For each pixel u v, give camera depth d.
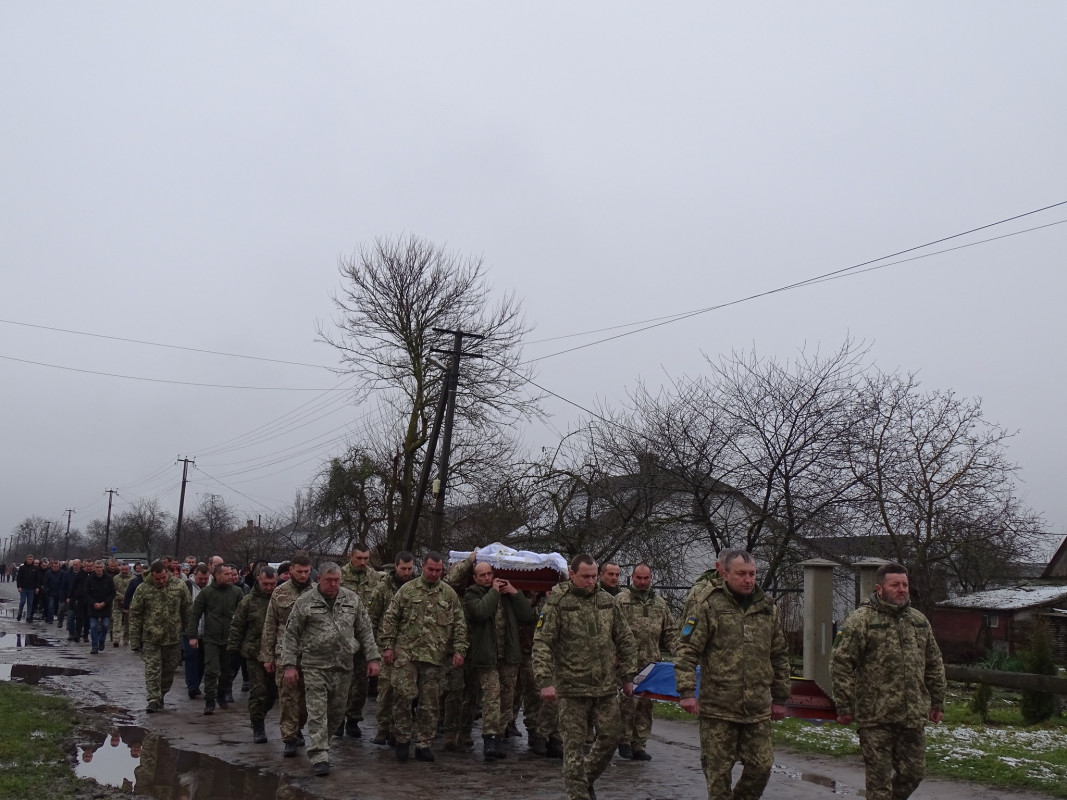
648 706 9.75
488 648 9.70
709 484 21.12
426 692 9.37
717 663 6.21
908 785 6.45
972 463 22.17
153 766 8.79
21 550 152.62
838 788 8.38
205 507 84.81
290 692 9.45
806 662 7.98
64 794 7.38
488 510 27.83
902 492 21.23
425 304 34.44
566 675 7.25
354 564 11.78
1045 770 9.02
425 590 9.51
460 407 33.53
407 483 33.78
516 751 10.06
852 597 21.08
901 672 6.34
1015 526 22.33
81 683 14.95
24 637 24.36
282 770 8.71
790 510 20.36
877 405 21.64
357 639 9.34
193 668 13.66
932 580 23.72
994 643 28.33
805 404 21.02
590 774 7.30
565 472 23.94
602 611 7.37
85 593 23.41
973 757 9.64
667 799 7.87
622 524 22.05
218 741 10.17
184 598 12.93
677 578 21.28
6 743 9.05
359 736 10.88
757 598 6.32
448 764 9.23
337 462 35.59
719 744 6.14
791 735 11.05
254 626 10.41
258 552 46.19
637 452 22.33
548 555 11.27
